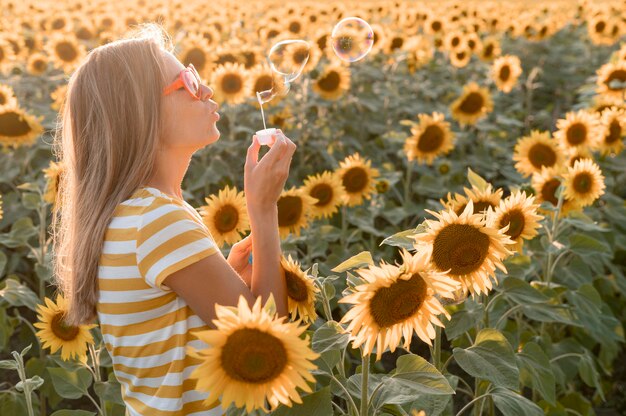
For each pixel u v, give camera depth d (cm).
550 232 351
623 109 504
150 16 1045
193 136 178
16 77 733
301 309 179
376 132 692
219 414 168
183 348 163
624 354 454
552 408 326
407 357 193
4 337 365
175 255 158
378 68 864
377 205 469
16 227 405
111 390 281
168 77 176
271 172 170
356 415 195
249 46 648
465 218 189
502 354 221
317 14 978
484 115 630
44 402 375
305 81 630
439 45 900
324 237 430
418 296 161
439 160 626
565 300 394
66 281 177
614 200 485
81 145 174
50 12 1027
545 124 882
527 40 1116
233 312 138
